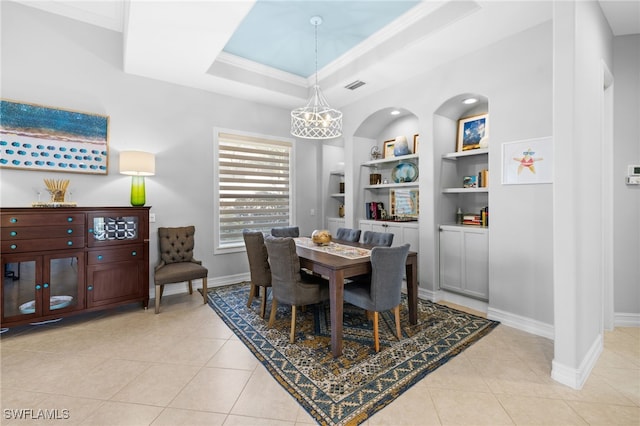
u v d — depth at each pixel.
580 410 1.72
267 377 2.05
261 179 4.87
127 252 3.20
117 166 3.52
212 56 3.19
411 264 2.88
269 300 3.66
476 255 3.29
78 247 2.92
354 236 3.79
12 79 2.96
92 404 1.78
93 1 3.23
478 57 3.13
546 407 1.75
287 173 5.17
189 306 3.45
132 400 1.81
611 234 2.74
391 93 4.09
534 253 2.74
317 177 5.53
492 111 3.03
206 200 4.24
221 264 4.40
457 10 2.64
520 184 2.82
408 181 4.51
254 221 4.80
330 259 2.58
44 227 2.75
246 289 4.16
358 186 4.87
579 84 1.97
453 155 3.63
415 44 3.04
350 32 3.32
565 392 1.88
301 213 5.30
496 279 3.02
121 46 3.55
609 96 2.73
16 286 2.64
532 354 2.34
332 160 5.67
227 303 3.56
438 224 3.66
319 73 4.30
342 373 2.09
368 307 2.42
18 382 1.99
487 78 3.06
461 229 3.42
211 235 4.29
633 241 2.81
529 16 2.58
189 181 4.08
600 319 2.38
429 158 3.64
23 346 2.49
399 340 2.57
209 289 4.16
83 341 2.58
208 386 1.95
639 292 2.82
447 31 2.81
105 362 2.24
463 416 1.67
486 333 2.72
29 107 3.01
